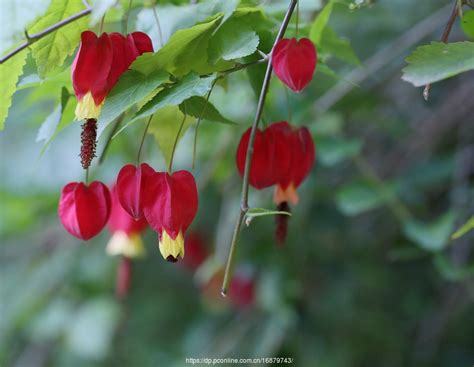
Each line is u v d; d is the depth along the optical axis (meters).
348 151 0.84
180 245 0.62
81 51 0.60
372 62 0.89
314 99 0.90
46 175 1.14
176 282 1.20
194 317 1.18
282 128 0.65
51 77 0.65
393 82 0.99
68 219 0.66
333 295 1.00
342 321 1.00
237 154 0.65
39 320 1.11
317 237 1.01
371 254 1.03
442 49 0.58
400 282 1.05
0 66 0.63
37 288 1.12
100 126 0.59
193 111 0.62
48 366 1.17
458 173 0.90
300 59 0.62
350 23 0.95
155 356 1.16
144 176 0.62
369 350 1.02
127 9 0.66
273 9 0.67
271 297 0.96
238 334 1.04
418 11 0.98
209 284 1.02
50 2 0.61
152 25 0.64
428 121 0.96
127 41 0.61
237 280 1.01
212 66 0.62
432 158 0.98
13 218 1.11
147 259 1.17
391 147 1.05
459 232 0.61
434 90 1.02
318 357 0.97
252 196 0.94
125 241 0.77
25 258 1.17
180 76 0.62
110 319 1.09
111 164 1.04
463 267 0.83
